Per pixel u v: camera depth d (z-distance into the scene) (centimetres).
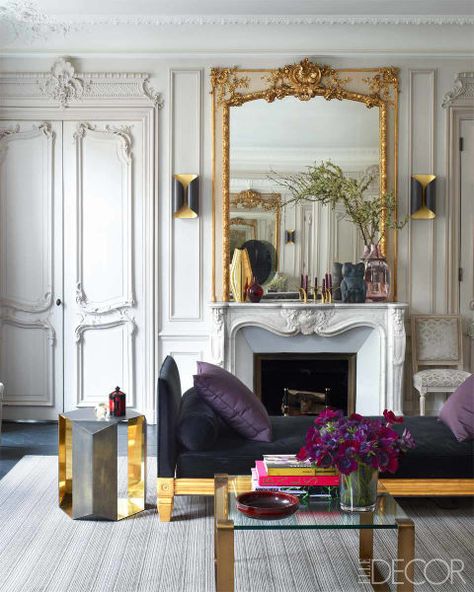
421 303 604
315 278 596
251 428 377
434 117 599
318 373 600
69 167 600
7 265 604
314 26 581
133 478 392
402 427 405
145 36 585
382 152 595
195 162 597
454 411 389
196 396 415
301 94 594
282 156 596
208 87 595
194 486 367
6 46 584
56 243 603
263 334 589
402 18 573
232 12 566
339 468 278
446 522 374
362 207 593
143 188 599
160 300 601
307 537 355
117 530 361
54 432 572
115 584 299
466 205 604
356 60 596
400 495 365
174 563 321
